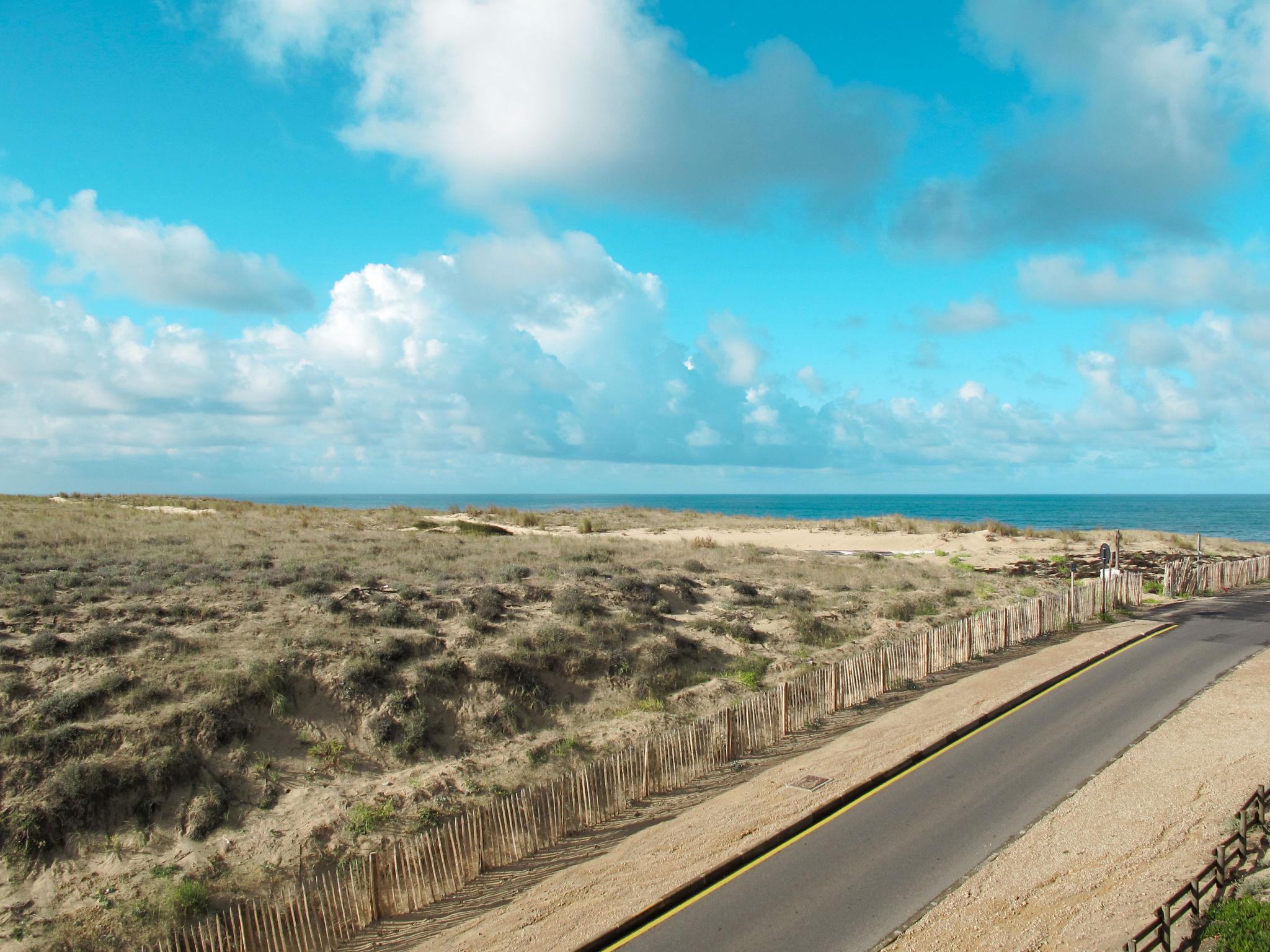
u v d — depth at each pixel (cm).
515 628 1994
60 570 2184
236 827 1206
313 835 1215
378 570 2544
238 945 927
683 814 1322
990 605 2980
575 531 5147
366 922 1032
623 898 1047
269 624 1788
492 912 1046
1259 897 907
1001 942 901
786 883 1064
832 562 3775
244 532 3462
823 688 1812
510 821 1202
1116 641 2444
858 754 1534
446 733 1554
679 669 1978
